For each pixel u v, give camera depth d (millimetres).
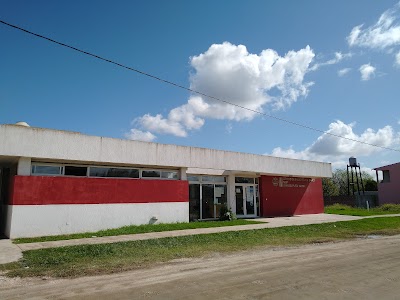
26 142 13617
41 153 13922
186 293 6004
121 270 8141
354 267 8133
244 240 13031
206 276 7340
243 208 22938
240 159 21469
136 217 16672
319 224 18297
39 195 14000
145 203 17078
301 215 25641
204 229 15953
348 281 6738
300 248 11562
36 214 13828
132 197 16656
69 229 14547
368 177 61062
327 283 6590
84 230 14953
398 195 41719
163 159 17656
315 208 27703
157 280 7035
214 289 6242
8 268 8281
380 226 18984
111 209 15867
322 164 27438
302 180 27016
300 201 26500
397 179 42031
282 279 6945
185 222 18328
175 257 9820
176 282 6828
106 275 7629
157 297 5789
